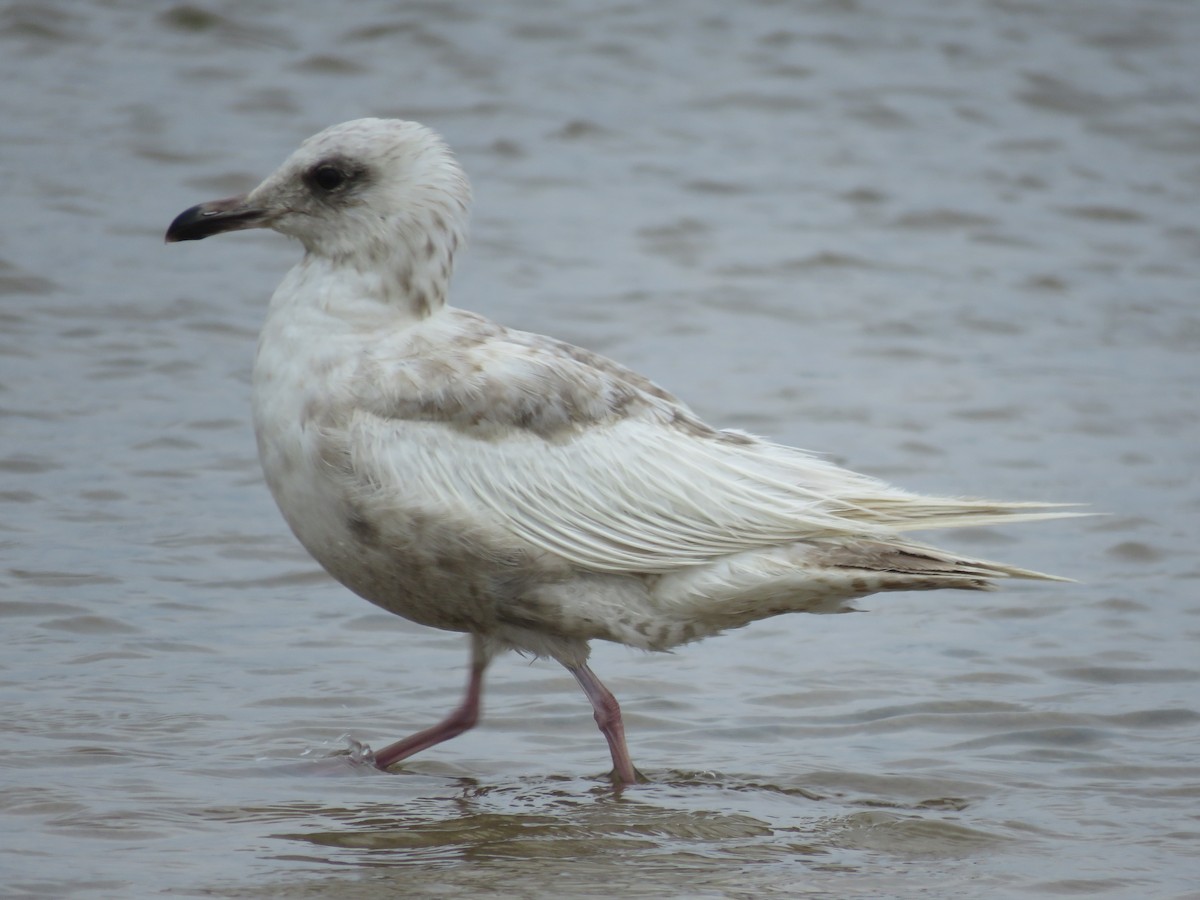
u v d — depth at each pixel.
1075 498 16.23
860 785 10.28
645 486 9.91
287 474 9.91
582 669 10.40
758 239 24.33
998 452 17.53
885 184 26.97
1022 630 13.15
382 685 11.80
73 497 15.11
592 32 32.41
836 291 22.80
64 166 24.70
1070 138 29.81
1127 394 19.73
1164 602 13.77
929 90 31.20
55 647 12.03
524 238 23.70
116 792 9.57
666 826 9.46
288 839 9.02
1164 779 10.39
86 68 28.61
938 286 23.30
